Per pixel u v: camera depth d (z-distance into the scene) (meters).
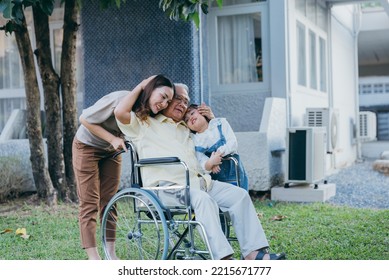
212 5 8.01
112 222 4.08
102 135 3.81
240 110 7.93
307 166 6.78
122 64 7.50
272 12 7.66
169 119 3.81
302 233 4.95
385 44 13.99
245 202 3.62
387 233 4.90
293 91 7.93
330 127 8.16
